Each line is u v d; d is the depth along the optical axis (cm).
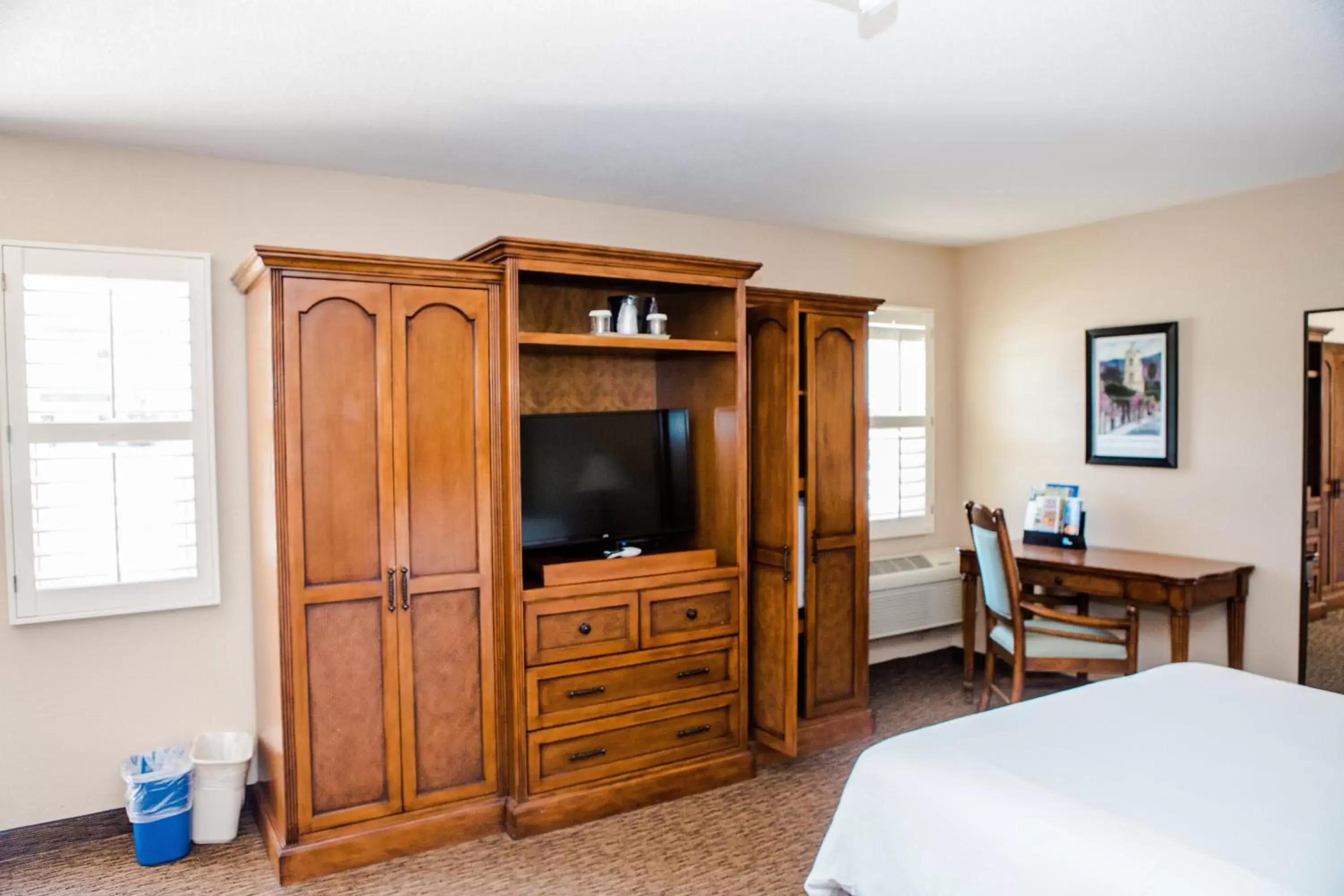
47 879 282
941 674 502
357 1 201
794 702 350
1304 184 374
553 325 383
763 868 286
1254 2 205
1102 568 396
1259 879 158
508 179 360
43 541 292
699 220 435
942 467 525
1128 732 232
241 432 328
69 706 302
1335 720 241
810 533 382
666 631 340
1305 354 379
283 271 276
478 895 271
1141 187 384
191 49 226
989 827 187
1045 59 240
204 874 285
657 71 246
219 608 326
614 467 354
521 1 202
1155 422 430
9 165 290
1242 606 395
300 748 281
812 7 206
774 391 359
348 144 309
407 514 297
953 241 504
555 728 317
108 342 300
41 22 209
